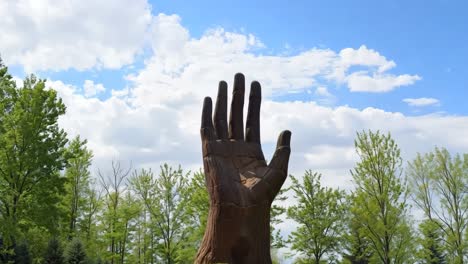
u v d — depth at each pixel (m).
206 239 16.03
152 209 34.19
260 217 16.36
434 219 29.52
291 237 29.91
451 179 29.14
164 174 34.47
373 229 25.98
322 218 29.64
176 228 33.69
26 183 25.20
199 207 29.91
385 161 26.47
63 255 30.62
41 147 25.17
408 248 26.47
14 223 23.22
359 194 26.48
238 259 16.00
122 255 37.34
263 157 17.89
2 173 24.84
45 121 26.11
